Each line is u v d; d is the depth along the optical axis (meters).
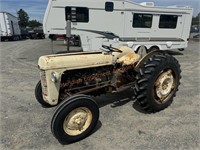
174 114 3.58
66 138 2.72
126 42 8.93
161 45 9.64
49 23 7.87
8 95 4.58
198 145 2.70
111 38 8.55
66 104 2.63
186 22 9.85
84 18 8.10
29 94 4.63
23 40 24.83
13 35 23.02
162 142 2.76
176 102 4.10
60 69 2.90
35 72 6.70
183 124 3.22
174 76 3.84
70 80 3.12
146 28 9.14
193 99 4.25
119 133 3.00
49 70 2.81
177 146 2.68
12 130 3.11
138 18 8.87
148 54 3.76
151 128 3.12
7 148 2.68
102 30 8.46
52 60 2.84
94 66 3.26
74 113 2.76
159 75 3.53
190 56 10.07
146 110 3.61
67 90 3.12
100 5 8.13
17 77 6.10
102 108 3.83
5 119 3.46
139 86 3.43
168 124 3.23
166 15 9.31
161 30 9.46
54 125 2.60
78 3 7.87
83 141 2.84
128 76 3.83
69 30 5.13
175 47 9.99
